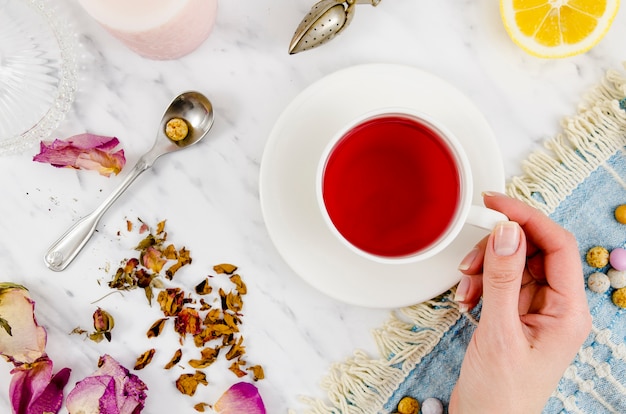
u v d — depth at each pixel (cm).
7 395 49
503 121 48
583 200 48
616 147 47
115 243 48
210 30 47
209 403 49
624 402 48
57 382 48
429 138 41
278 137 43
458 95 43
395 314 48
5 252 48
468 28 47
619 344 48
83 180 48
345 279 44
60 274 48
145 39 42
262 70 47
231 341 48
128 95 47
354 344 48
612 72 47
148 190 48
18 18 47
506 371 42
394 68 43
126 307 48
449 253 44
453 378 48
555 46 46
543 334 43
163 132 47
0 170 48
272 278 48
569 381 49
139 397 47
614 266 47
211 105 47
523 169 48
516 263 39
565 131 48
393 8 47
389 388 48
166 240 48
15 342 47
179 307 48
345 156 41
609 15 45
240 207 48
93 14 41
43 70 48
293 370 49
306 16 44
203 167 48
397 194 42
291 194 43
